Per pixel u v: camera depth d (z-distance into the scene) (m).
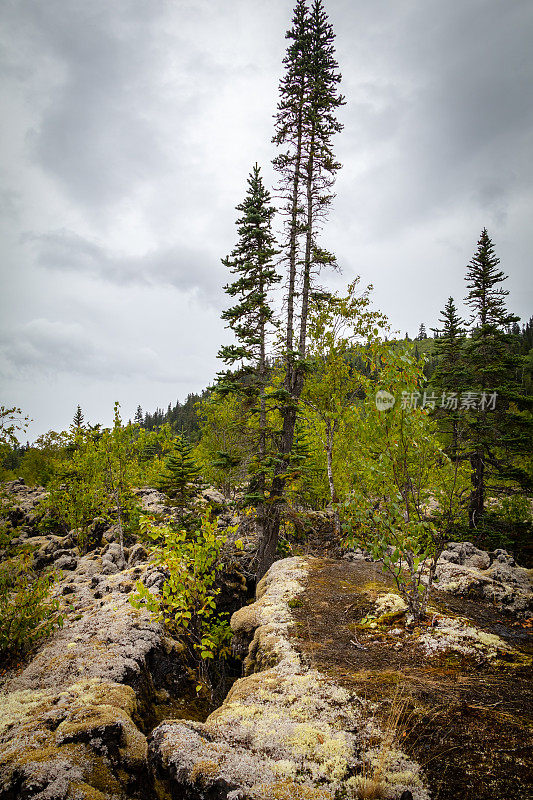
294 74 17.88
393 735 4.08
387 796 3.29
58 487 21.53
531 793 3.26
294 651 6.43
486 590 8.62
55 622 9.00
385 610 7.88
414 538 7.07
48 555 16.61
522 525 20.03
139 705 6.38
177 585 7.53
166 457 17.47
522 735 3.96
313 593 9.27
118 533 17.83
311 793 3.27
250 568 16.23
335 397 16.17
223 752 3.81
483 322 25.08
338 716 4.49
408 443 7.15
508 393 21.83
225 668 10.89
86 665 6.89
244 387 16.72
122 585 11.45
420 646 6.25
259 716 4.55
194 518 15.92
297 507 19.75
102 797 3.86
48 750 4.38
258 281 17.34
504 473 21.34
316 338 17.17
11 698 5.97
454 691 4.86
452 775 3.54
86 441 20.16
